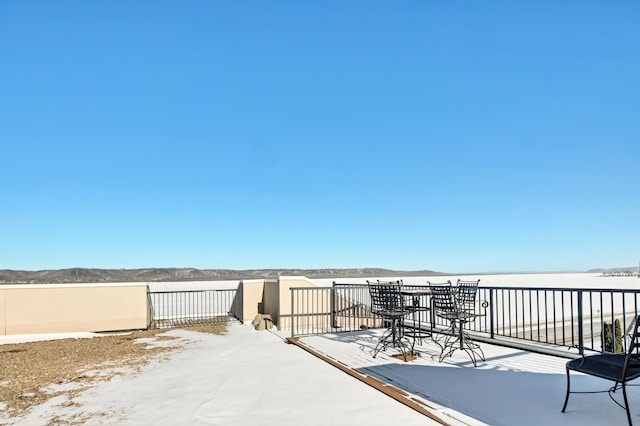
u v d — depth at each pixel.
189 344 9.64
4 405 5.17
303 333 10.62
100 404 5.10
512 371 5.87
